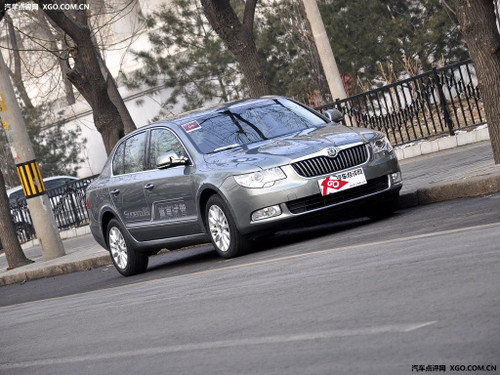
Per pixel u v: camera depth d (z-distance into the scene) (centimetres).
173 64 6650
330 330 1140
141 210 2672
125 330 1552
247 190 2238
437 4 5394
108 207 2828
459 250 1484
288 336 1164
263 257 2173
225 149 2414
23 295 3222
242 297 1584
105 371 1227
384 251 1705
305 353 1050
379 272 1468
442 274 1312
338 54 5578
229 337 1252
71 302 2378
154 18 6794
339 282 1474
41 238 4262
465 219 1906
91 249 4159
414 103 4297
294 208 2230
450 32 5228
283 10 6197
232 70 6650
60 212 6275
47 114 8600
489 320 993
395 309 1162
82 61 4050
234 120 2517
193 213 2450
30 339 1748
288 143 2322
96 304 2128
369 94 4441
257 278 1789
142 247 2736
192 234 2495
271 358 1066
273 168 2233
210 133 2483
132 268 2823
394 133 4394
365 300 1270
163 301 1827
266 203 2225
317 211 2234
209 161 2380
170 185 2500
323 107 4588
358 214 2519
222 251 2378
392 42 5400
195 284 1989
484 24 2436
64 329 1775
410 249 1642
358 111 4497
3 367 1478
